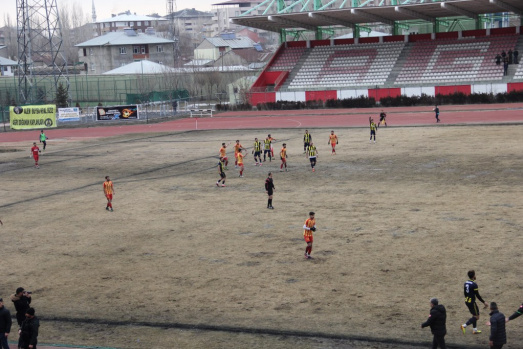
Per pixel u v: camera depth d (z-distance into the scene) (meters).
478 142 49.12
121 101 113.00
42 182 43.97
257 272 22.41
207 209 32.59
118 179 43.38
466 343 16.34
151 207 33.78
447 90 83.56
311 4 173.75
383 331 17.16
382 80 91.00
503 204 29.50
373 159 45.06
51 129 84.12
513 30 90.56
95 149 61.31
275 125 73.88
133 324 18.69
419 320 17.66
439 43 94.25
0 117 96.62
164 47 160.62
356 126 67.06
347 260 23.05
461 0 78.06
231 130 71.25
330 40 103.31
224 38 197.50
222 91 122.69
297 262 23.22
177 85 118.62
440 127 60.88
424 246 23.98
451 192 32.91
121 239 27.69
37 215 33.38
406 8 85.12
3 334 16.61
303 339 17.00
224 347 16.86
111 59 154.12
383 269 21.81
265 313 18.86
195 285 21.52
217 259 24.14
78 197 37.69
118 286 21.88
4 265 24.89
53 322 19.17
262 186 38.12
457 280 20.33
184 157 52.00
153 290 21.30
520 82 79.44
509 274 20.53
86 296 21.14
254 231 27.80
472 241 24.19
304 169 43.09
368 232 26.44
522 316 17.59
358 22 100.31
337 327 17.58
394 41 98.94
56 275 23.41
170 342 17.36
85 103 118.12
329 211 30.61
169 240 27.12
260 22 96.94
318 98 91.06
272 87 97.62
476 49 90.00
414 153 46.28
